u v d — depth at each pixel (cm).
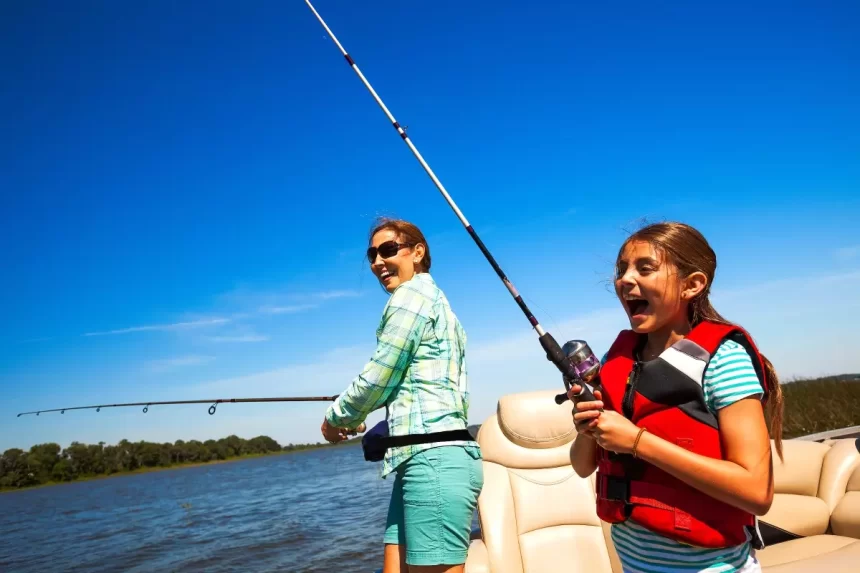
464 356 242
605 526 321
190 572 731
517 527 328
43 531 1505
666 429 138
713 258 153
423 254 256
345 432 251
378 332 232
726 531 131
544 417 342
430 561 209
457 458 215
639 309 152
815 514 325
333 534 912
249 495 1988
